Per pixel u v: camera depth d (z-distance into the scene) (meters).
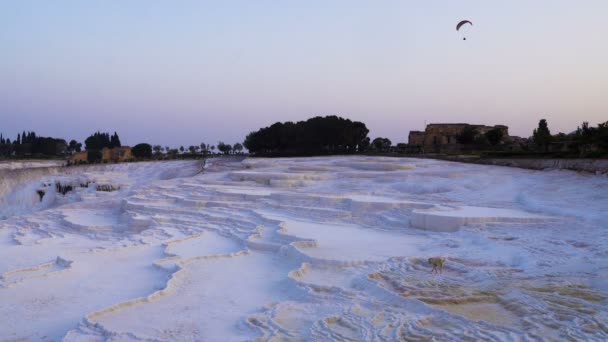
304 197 32.00
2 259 22.66
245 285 15.98
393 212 26.47
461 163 48.88
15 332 12.51
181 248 22.11
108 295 15.38
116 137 153.25
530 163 42.28
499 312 12.05
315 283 15.23
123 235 29.38
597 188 29.70
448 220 22.86
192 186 43.69
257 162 60.41
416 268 16.42
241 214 29.67
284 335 11.10
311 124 82.38
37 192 64.75
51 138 137.50
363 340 10.54
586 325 10.76
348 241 21.25
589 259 16.25
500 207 27.67
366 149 89.31
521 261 16.64
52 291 15.89
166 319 12.70
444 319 11.53
